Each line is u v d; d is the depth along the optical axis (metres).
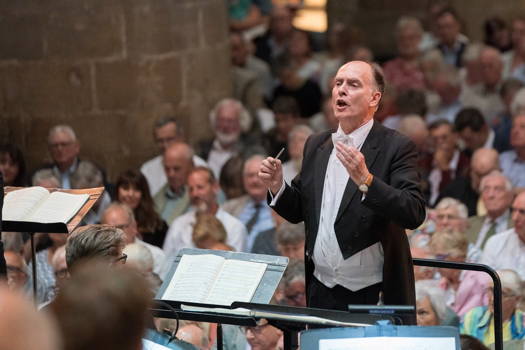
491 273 6.70
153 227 11.85
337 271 6.29
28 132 14.26
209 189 11.77
